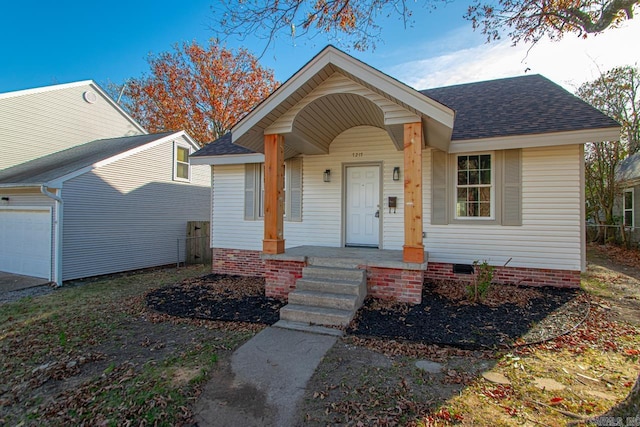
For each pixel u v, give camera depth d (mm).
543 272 6812
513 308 5414
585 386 3172
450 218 7359
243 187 9172
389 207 7734
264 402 2965
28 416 2828
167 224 12492
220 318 5305
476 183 7234
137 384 3295
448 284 6961
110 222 10352
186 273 10555
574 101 7383
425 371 3471
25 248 9641
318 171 8383
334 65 5523
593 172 15539
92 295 7422
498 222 7055
